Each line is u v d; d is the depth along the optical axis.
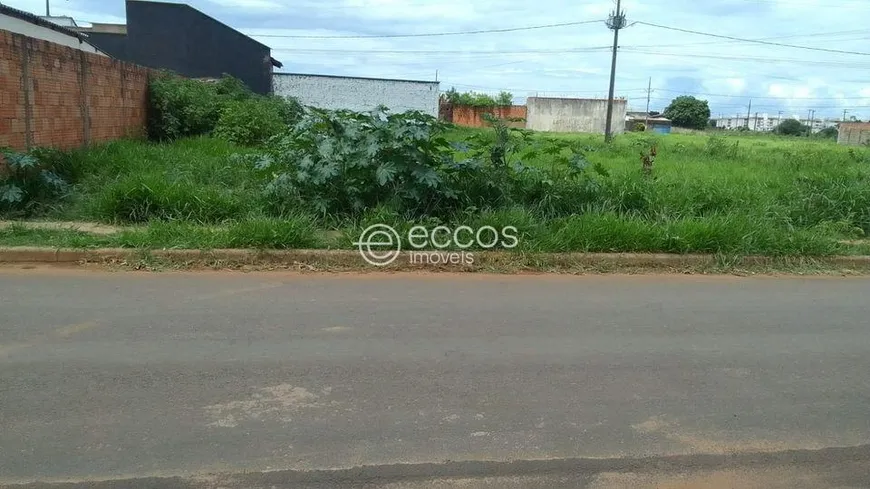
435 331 5.09
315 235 7.54
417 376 4.25
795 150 24.70
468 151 9.54
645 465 3.34
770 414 3.92
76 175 10.13
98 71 13.18
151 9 30.67
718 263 7.74
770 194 10.64
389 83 36.91
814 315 5.90
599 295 6.34
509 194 8.83
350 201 8.37
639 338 5.11
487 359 4.57
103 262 6.83
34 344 4.57
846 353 4.94
